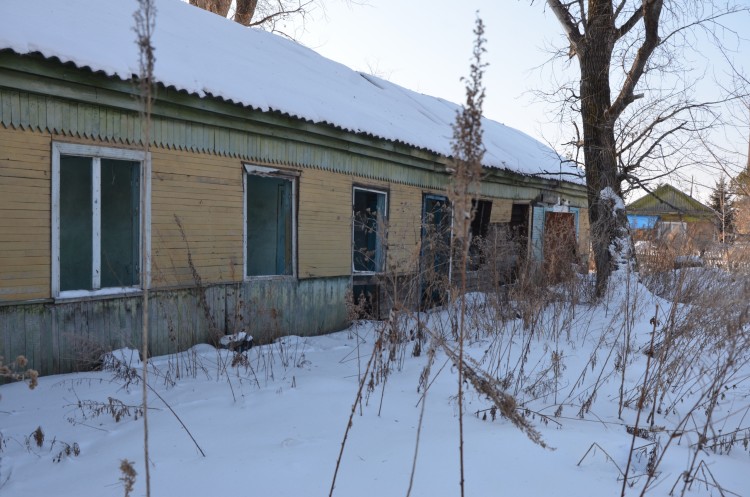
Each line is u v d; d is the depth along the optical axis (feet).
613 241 33.60
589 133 37.09
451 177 7.51
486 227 42.11
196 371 18.74
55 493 9.80
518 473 10.06
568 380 18.43
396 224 33.55
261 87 25.36
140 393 16.01
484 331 24.31
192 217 22.36
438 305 28.99
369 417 13.56
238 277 24.32
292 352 22.80
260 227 27.76
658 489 9.73
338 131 28.27
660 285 33.42
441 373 18.10
